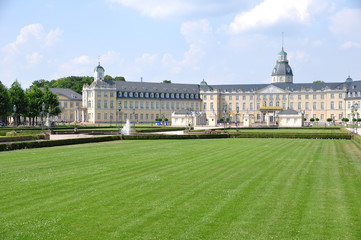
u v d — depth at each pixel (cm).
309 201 1966
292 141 6016
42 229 1546
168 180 2480
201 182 2422
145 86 17362
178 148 4666
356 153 4147
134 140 6141
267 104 17888
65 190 2172
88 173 2723
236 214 1747
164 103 17562
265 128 10512
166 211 1781
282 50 19025
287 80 18850
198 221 1648
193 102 18200
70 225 1591
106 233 1508
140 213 1748
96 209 1806
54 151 4238
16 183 2358
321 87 17275
